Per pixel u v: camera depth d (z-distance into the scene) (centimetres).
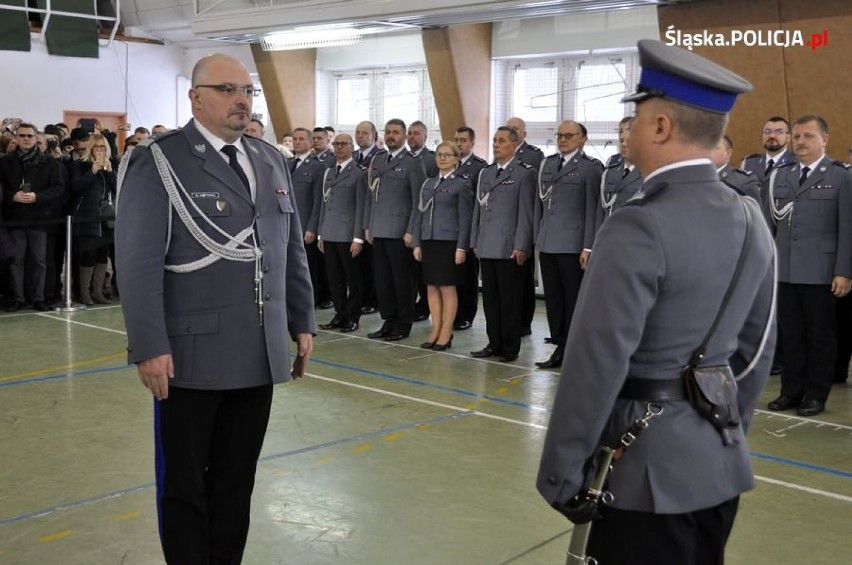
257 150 262
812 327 501
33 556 301
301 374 279
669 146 168
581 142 603
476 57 995
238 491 261
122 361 602
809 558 313
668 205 164
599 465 169
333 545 315
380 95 1168
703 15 733
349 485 375
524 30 984
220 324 246
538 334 746
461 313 754
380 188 697
